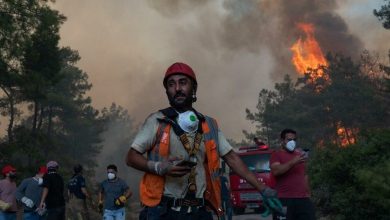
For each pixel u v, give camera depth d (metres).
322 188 14.30
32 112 77.06
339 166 11.92
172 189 3.27
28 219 11.10
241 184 21.45
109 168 11.55
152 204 3.26
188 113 3.31
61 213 11.13
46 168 11.32
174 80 3.40
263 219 17.94
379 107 66.88
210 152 3.32
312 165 14.77
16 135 37.06
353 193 10.89
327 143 15.12
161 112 3.37
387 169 7.77
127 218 31.14
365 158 11.46
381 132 11.52
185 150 3.28
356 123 70.56
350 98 70.94
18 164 34.53
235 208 21.70
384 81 63.97
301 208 7.79
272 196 3.22
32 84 34.06
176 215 3.24
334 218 11.82
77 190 13.39
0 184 11.57
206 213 3.32
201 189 3.30
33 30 34.91
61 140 77.31
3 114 63.31
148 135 3.30
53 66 35.38
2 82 33.94
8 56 33.28
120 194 11.55
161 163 3.19
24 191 11.16
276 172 7.82
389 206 7.91
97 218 19.09
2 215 11.49
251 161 21.23
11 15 33.81
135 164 3.27
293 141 7.92
